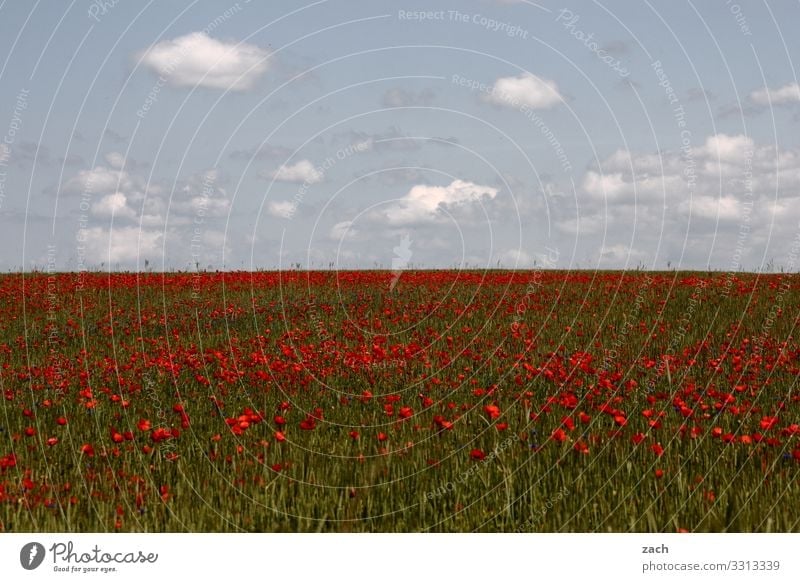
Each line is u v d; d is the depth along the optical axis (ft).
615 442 23.18
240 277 74.02
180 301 61.77
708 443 23.09
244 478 19.99
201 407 29.19
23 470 20.61
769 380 32.24
